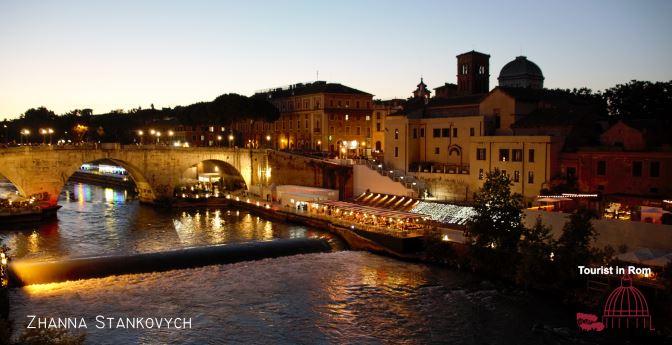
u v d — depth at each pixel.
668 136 85.75
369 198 106.94
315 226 96.25
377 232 78.31
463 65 136.50
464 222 81.56
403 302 58.38
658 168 76.31
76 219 105.31
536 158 88.38
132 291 60.78
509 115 101.06
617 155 80.25
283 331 51.16
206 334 50.19
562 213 66.62
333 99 163.62
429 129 111.75
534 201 86.62
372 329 51.81
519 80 131.25
